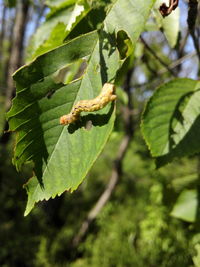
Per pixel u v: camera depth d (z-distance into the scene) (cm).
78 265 72
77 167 12
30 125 13
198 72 29
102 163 105
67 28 14
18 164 13
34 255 74
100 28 13
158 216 56
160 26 19
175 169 56
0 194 75
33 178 13
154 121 17
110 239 74
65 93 13
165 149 16
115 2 13
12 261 72
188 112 17
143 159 61
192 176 29
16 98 12
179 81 16
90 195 102
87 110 12
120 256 70
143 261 64
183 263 50
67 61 13
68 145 12
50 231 83
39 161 13
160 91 17
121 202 93
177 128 16
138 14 12
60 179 13
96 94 13
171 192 29
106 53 13
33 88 12
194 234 26
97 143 12
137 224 77
